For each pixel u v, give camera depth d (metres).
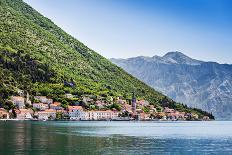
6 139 178.00
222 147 173.62
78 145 166.00
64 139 188.88
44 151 143.38
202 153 154.38
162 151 157.12
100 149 155.75
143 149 161.12
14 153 137.88
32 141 172.75
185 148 168.25
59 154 138.38
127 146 169.50
